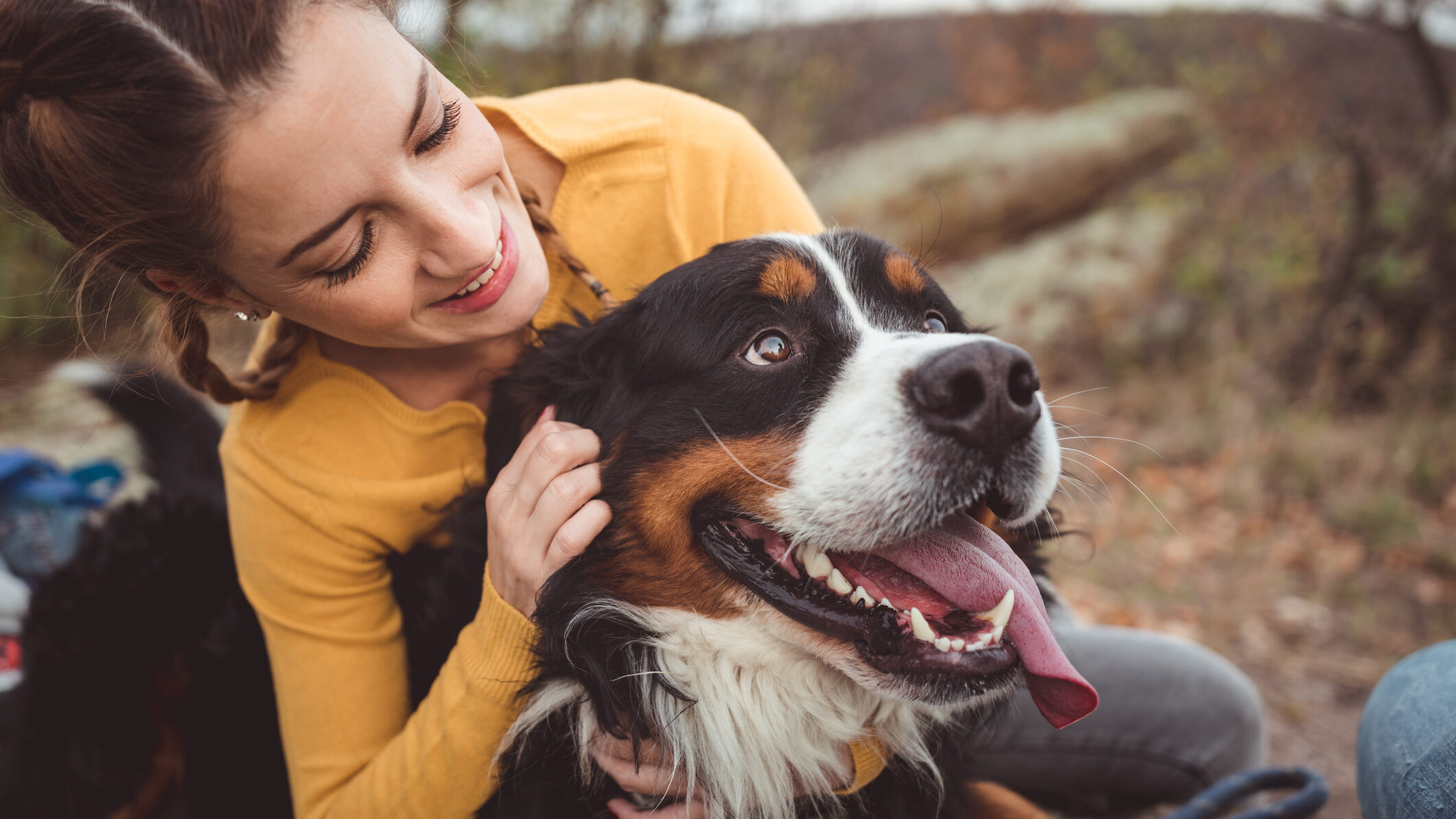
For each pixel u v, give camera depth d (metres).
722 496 1.80
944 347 1.65
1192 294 8.80
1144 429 7.17
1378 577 4.91
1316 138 9.38
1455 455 6.02
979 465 1.64
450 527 1.98
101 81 1.40
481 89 2.74
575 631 1.84
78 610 2.39
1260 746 2.66
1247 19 10.84
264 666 2.43
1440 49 9.37
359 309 1.61
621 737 1.84
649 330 1.88
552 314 2.15
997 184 10.61
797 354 1.81
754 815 1.89
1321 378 7.14
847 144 12.27
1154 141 10.86
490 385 2.01
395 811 1.79
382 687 1.98
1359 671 3.95
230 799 2.52
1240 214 9.16
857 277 1.94
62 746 2.41
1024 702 2.56
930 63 14.05
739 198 2.28
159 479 2.84
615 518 1.86
